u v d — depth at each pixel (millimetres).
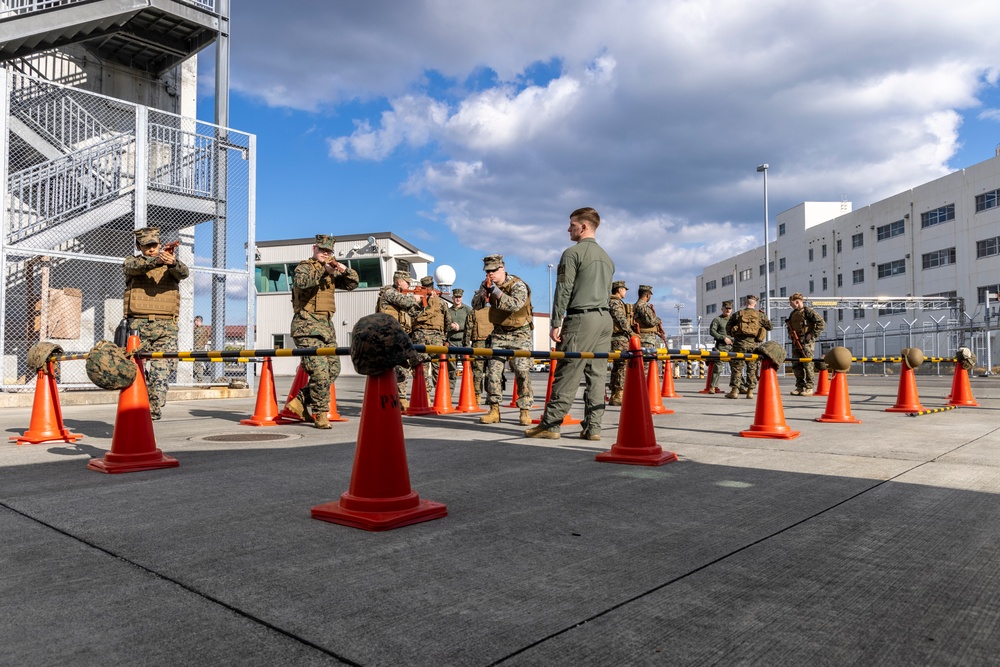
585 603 2107
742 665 1706
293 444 5848
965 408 9531
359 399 12797
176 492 3791
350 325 34906
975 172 37375
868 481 4012
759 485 3914
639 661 1724
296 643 1825
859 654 1765
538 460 4852
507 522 3100
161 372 7930
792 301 13688
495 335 7617
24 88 13312
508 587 2248
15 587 2250
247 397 13398
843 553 2611
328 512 3133
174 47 15492
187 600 2133
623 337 10711
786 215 58125
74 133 14023
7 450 5551
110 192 13055
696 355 5645
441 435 6414
